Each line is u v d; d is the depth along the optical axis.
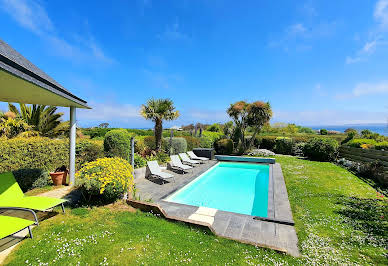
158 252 2.71
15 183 3.93
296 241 3.14
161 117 10.66
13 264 2.38
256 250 2.85
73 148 5.92
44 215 3.81
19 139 5.78
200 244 2.98
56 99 4.83
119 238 3.02
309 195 5.55
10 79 2.96
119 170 4.59
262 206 5.50
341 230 3.50
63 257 2.53
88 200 4.55
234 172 9.84
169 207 4.50
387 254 2.75
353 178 7.62
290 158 13.16
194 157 11.15
